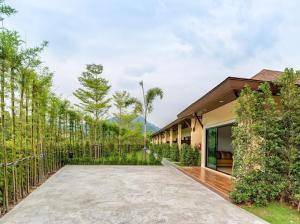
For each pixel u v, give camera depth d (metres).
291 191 5.58
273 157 5.75
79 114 15.02
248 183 5.62
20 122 5.91
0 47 4.59
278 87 6.40
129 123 18.84
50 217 4.43
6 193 4.79
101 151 14.87
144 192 6.47
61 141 12.48
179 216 4.57
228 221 4.37
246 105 5.91
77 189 6.80
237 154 5.88
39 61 6.11
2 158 4.97
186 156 12.66
